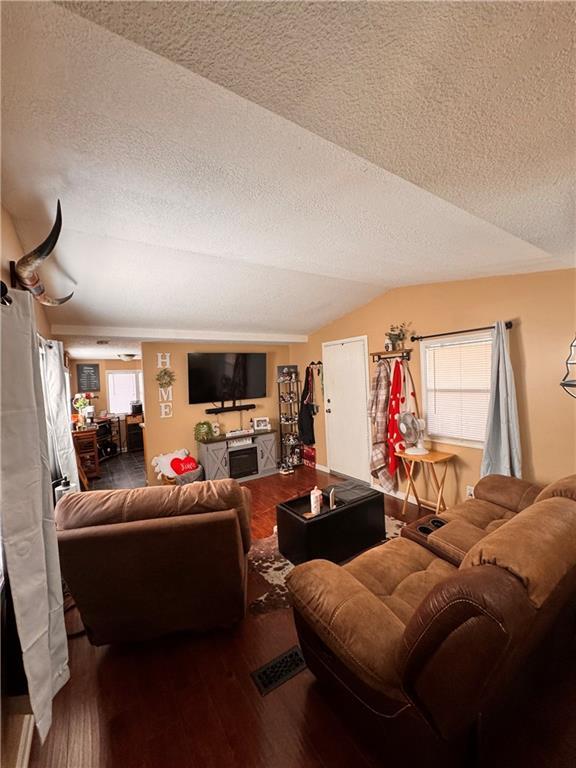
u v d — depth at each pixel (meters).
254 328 4.51
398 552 1.91
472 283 3.10
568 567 1.03
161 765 1.28
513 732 1.32
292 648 1.81
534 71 0.71
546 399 2.64
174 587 1.71
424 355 3.54
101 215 1.73
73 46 0.72
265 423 5.30
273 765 1.27
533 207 1.39
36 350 1.29
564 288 2.53
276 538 3.01
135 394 7.30
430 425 3.52
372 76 0.74
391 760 1.18
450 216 1.65
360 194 1.50
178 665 1.73
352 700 1.30
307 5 0.58
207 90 0.89
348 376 4.55
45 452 1.32
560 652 1.53
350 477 4.66
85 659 1.79
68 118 1.00
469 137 0.96
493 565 0.97
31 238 1.85
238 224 1.88
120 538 1.54
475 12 0.58
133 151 1.19
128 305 3.19
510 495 2.37
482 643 0.85
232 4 0.59
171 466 4.29
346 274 3.02
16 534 1.10
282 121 1.03
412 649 0.97
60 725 1.44
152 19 0.62
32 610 1.14
